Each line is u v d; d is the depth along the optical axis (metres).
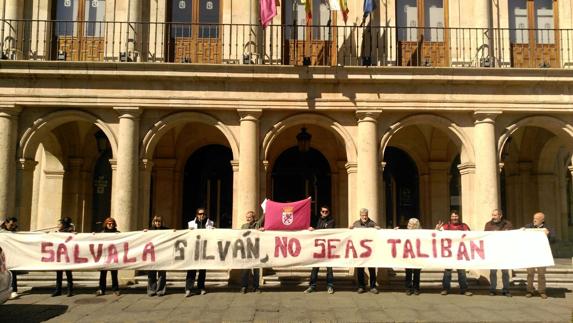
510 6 13.78
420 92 12.25
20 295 10.08
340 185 15.48
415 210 16.08
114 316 8.28
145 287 10.87
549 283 11.16
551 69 12.15
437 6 13.63
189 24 12.68
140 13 12.80
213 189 15.98
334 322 7.91
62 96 11.98
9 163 11.88
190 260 10.01
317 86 12.25
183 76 11.96
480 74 12.12
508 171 16.53
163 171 15.39
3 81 11.93
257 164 12.18
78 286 10.94
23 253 9.84
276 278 11.43
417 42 13.40
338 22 13.27
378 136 12.36
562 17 13.56
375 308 8.91
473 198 12.27
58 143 14.66
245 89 12.20
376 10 13.06
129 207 11.83
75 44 13.16
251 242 10.14
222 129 12.32
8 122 11.93
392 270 11.90
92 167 15.61
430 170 15.77
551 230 15.70
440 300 9.68
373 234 10.20
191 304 9.20
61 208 14.76
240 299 9.66
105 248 9.93
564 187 16.25
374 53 12.91
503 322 8.00
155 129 12.23
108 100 12.02
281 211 10.48
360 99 12.20
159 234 10.05
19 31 12.54
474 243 10.12
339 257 10.13
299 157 15.99
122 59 12.33
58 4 13.34
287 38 13.32
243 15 13.04
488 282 11.24
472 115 12.41
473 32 13.09
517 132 15.93
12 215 11.90
